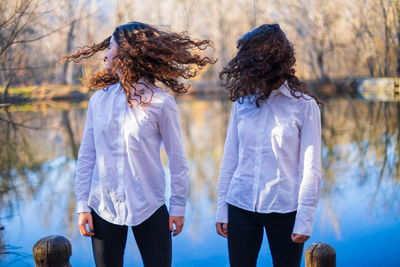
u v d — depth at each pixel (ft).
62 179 21.97
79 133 37.60
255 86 6.04
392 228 13.74
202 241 13.03
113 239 6.17
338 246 12.43
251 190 6.35
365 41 85.25
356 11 85.81
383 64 91.04
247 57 6.07
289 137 6.19
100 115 6.18
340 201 16.92
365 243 12.60
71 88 71.36
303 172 6.13
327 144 29.94
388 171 21.86
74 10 62.95
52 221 15.35
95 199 6.17
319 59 86.28
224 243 12.85
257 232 6.50
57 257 6.03
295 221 6.09
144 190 6.10
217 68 93.91
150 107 6.10
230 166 6.72
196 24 98.58
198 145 31.27
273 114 6.29
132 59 6.05
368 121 41.34
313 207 6.07
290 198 6.24
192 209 16.37
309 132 6.14
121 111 6.10
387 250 12.01
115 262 6.25
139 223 6.07
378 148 28.12
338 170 22.36
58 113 51.24
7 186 20.53
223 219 6.68
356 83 88.38
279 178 6.22
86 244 13.11
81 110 54.54
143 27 6.20
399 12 86.48
